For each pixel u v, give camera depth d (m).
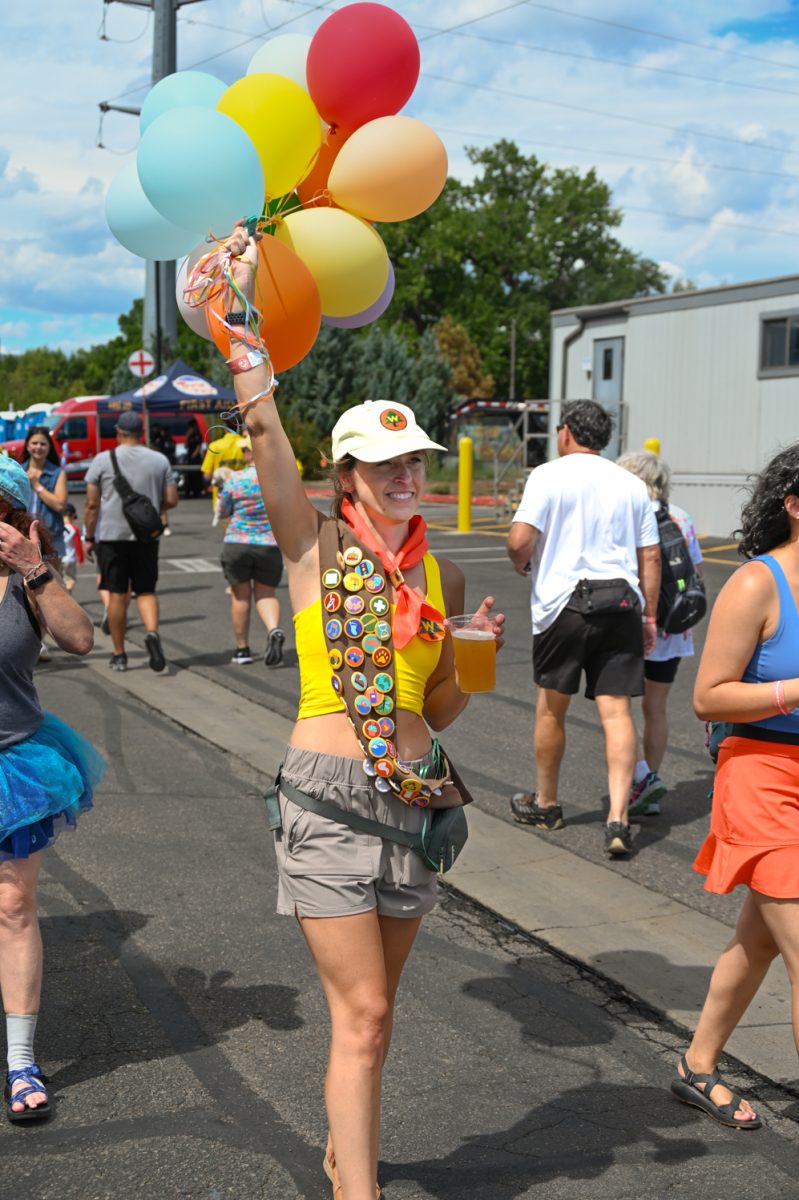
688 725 7.87
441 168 3.32
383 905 2.68
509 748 7.21
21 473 3.35
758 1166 3.07
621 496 5.31
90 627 3.35
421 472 2.77
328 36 3.23
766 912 2.91
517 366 68.88
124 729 7.55
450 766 2.80
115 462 8.87
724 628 2.94
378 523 2.77
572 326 22.08
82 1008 3.88
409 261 64.69
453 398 39.03
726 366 18.69
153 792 6.25
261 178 3.04
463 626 2.79
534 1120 3.27
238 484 9.26
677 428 19.61
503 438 34.88
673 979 4.13
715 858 3.03
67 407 29.27
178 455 28.95
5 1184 2.94
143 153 2.99
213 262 2.88
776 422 17.94
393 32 3.24
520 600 12.93
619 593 5.23
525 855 5.34
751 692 2.88
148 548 9.02
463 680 2.76
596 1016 3.89
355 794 2.62
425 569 2.84
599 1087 3.45
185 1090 3.38
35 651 3.34
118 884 4.95
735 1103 3.26
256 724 7.69
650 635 5.52
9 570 3.36
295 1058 3.57
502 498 27.05
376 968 2.61
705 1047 3.32
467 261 68.38
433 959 4.31
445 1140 3.17
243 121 3.13
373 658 2.64
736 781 2.98
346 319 3.44
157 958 4.25
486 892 4.89
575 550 5.28
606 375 21.52
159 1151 3.09
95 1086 3.40
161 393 27.34
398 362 38.50
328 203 3.38
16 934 3.32
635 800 5.92
